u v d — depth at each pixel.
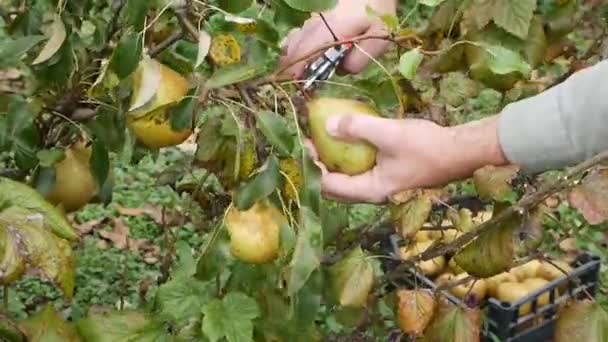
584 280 2.10
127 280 2.20
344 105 1.08
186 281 1.12
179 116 1.01
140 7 1.00
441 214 1.55
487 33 1.24
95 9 1.34
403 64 1.05
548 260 1.30
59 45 1.07
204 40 0.99
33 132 1.15
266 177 1.00
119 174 2.67
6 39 1.14
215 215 1.42
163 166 2.70
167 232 1.86
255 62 1.00
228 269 1.22
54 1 1.18
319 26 1.19
